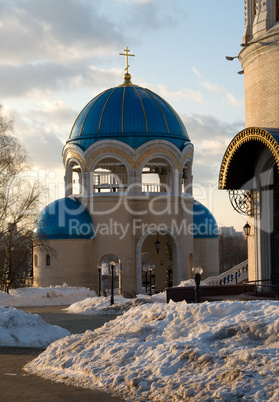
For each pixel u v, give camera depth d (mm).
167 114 50625
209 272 55812
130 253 48750
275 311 12609
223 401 9445
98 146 48938
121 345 13109
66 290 44094
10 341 18641
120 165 51906
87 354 13391
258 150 23500
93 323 26828
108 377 11625
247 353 10586
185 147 50312
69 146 50438
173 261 50062
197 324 13281
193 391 10023
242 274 41375
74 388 11469
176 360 11289
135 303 33625
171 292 24953
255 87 23844
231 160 23125
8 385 11852
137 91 51344
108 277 86250
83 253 48688
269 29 23141
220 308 13609
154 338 13406
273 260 23766
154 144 48750
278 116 22594
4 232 41344
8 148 42406
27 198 42219
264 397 9312
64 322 27453
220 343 11742
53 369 13367
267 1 23391
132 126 49094
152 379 10891
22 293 42812
